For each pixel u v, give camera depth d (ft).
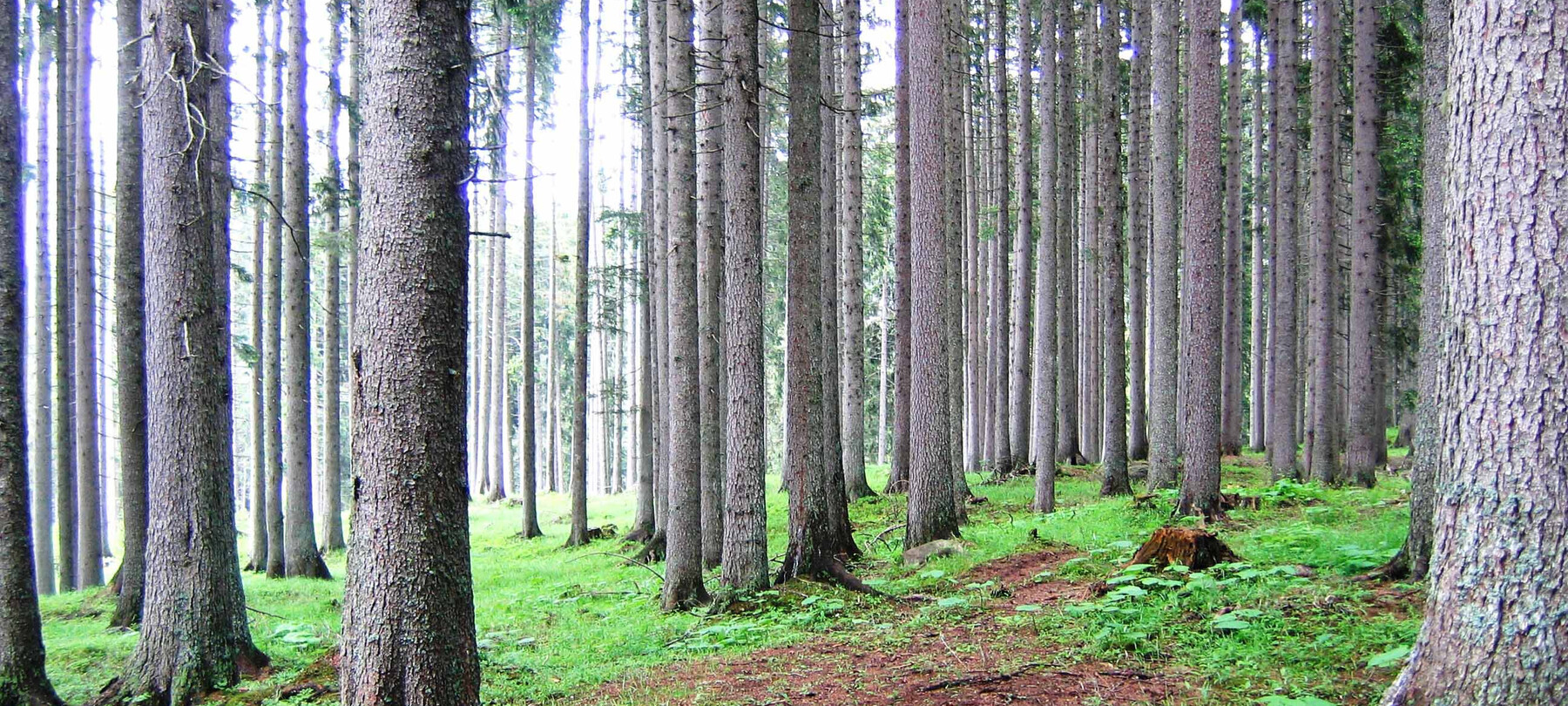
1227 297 79.82
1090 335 90.27
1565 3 12.68
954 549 40.63
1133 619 23.63
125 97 38.78
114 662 32.81
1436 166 28.17
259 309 64.59
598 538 67.62
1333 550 29.76
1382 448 70.08
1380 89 60.18
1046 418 53.31
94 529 57.52
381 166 16.42
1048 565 35.09
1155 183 53.57
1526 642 12.53
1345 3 71.26
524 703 24.39
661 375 54.03
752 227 35.12
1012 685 19.79
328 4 61.41
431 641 16.28
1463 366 13.62
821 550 36.76
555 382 123.85
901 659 23.98
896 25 62.95
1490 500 13.07
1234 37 70.59
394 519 16.26
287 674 29.01
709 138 37.27
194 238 28.02
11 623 23.91
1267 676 18.08
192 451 27.99
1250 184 97.86
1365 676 17.16
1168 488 54.19
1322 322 59.52
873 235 97.40
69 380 56.13
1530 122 12.84
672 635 31.32
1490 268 13.19
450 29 16.84
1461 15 13.84
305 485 57.67
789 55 37.96
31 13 59.57
